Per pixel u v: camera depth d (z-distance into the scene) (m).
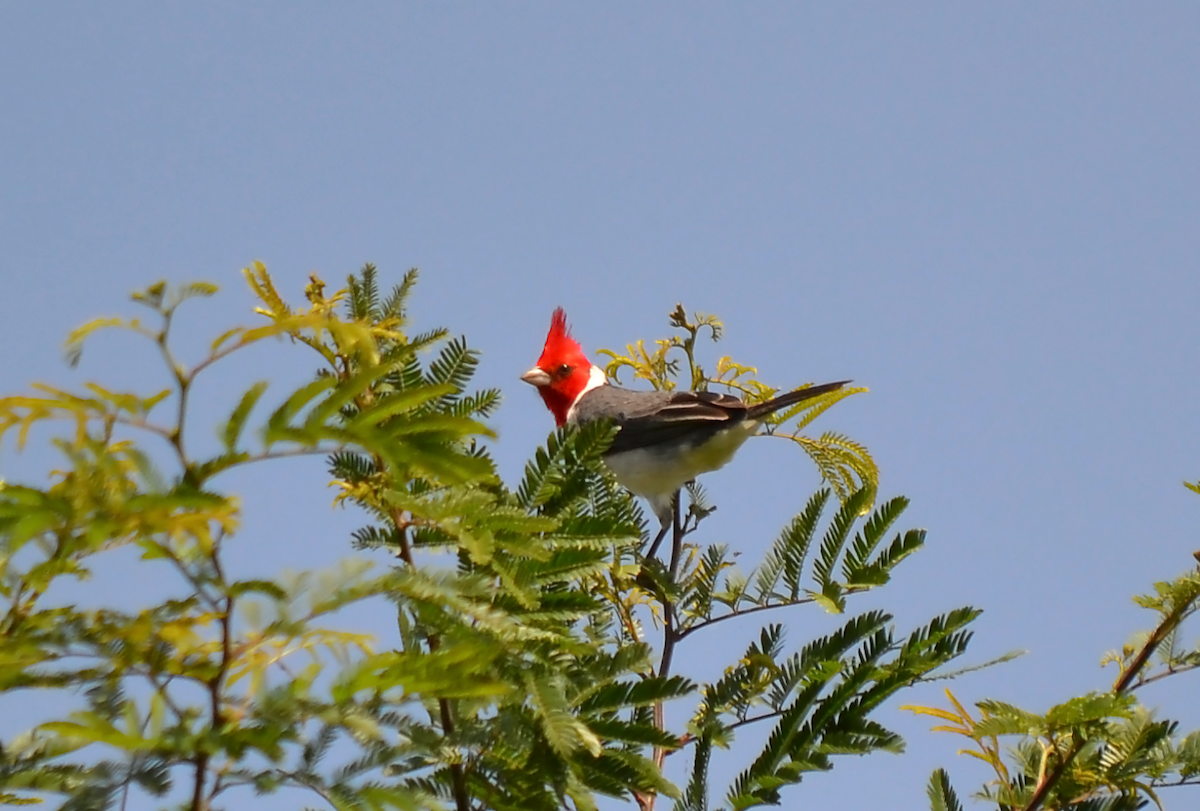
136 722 3.84
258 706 3.94
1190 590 6.73
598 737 5.38
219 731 3.87
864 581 7.68
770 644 7.64
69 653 3.89
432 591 4.26
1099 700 6.04
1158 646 6.94
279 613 3.98
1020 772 6.92
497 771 4.96
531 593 5.12
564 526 5.85
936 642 7.09
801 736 6.91
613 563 7.96
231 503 3.63
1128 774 6.59
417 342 6.24
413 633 5.20
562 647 5.05
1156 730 6.70
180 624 3.89
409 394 4.06
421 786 5.57
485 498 4.71
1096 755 6.69
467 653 4.26
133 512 3.57
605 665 5.67
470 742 4.82
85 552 3.81
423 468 3.99
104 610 3.96
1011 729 6.22
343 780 4.25
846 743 6.77
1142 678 6.84
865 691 7.09
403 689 4.20
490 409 6.38
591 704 5.56
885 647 7.22
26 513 3.55
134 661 3.96
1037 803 6.54
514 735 4.84
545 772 4.86
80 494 3.57
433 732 4.67
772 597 8.11
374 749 4.41
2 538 3.56
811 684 7.05
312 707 3.99
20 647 3.82
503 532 4.66
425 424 4.00
